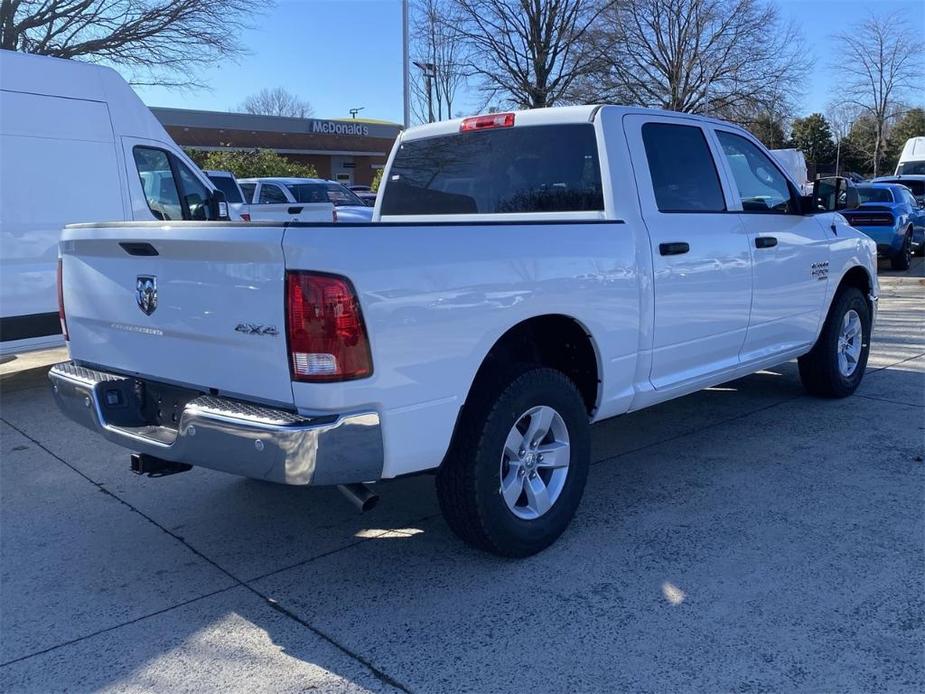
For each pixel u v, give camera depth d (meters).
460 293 3.44
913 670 2.98
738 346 5.26
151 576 3.87
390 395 3.24
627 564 3.85
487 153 5.06
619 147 4.51
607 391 4.30
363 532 4.33
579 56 26.05
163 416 3.78
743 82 28.81
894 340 9.18
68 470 5.39
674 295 4.59
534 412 3.88
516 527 3.81
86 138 7.44
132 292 3.74
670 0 27.94
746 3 28.16
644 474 5.06
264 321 3.18
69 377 4.07
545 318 4.00
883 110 46.00
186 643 3.29
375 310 3.16
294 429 3.07
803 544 4.01
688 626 3.30
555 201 4.70
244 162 26.06
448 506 3.74
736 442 5.63
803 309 5.85
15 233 6.95
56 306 7.26
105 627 3.42
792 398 6.76
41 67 7.14
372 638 3.29
